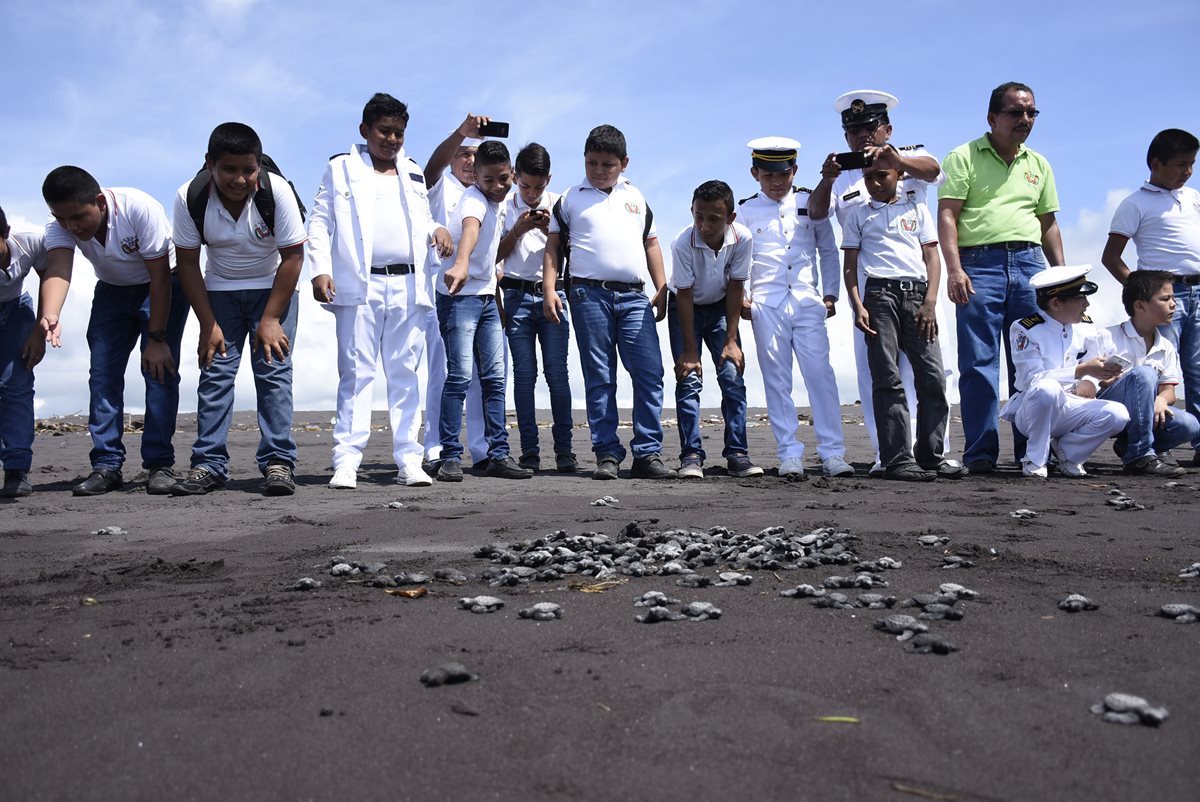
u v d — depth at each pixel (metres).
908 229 6.25
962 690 2.06
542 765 1.69
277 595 2.96
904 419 6.23
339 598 2.91
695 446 6.42
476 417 6.99
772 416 6.50
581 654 2.32
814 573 3.23
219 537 4.11
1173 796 1.58
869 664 2.23
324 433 12.02
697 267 6.33
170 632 2.55
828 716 1.91
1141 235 7.01
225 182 5.23
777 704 1.97
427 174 6.93
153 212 5.55
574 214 6.37
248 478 6.54
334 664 2.25
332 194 5.82
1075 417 6.25
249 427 13.42
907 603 2.78
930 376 6.32
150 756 1.75
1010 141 6.28
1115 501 4.86
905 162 6.18
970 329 6.39
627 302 6.39
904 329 6.31
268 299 5.69
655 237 6.67
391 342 5.95
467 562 3.47
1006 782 1.62
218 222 5.41
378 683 2.12
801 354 6.50
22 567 3.52
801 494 5.38
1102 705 1.95
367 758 1.73
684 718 1.90
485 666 2.23
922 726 1.86
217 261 5.61
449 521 4.46
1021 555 3.54
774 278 6.50
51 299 5.50
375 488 5.81
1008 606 2.77
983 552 3.56
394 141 5.83
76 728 1.89
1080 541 3.85
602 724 1.87
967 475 6.35
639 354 6.40
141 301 5.86
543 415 16.02
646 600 2.80
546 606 2.68
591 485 5.90
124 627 2.62
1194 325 6.94
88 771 1.70
